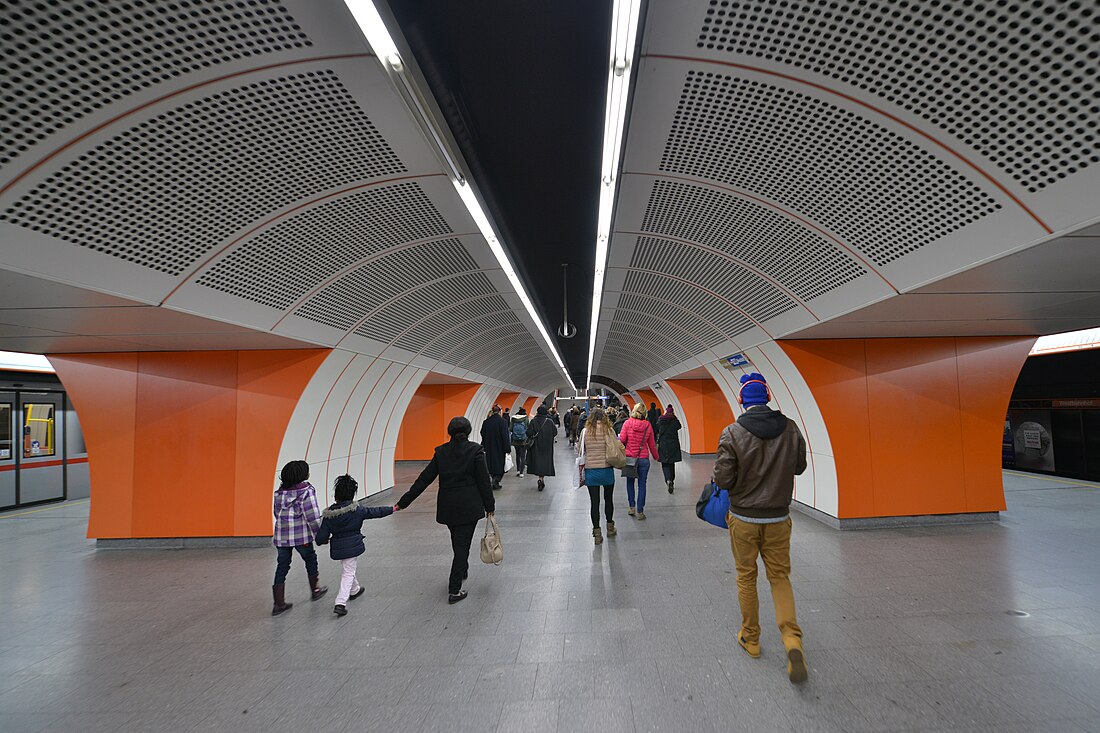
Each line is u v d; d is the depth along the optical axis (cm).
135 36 214
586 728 267
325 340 653
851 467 697
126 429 677
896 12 213
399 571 548
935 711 273
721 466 325
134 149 274
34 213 283
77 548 677
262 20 215
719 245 516
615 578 504
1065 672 310
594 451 630
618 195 408
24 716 292
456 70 488
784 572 322
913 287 415
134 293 385
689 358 1221
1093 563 524
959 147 267
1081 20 192
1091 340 1106
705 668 324
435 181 380
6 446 1018
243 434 670
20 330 525
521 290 817
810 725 264
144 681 328
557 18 425
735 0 214
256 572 561
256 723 279
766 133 307
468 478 461
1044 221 283
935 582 472
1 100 224
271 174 332
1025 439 1285
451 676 323
